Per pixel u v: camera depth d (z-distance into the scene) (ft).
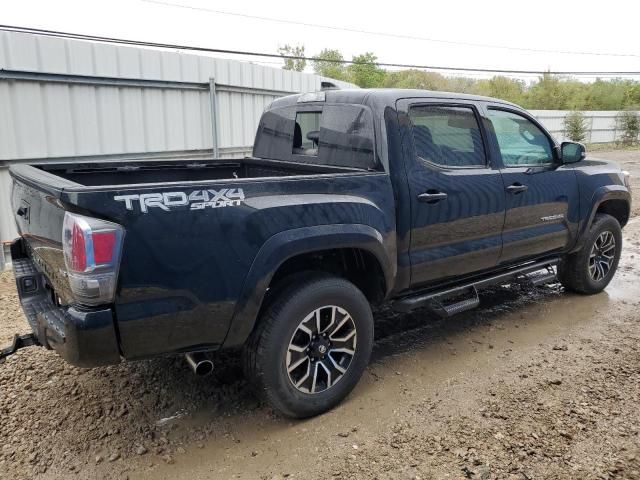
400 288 12.02
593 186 16.65
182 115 28.86
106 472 9.07
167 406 11.10
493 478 8.72
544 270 20.04
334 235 10.06
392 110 11.62
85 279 7.70
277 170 14.55
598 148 106.93
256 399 11.43
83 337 7.88
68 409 10.91
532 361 13.08
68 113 23.97
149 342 8.54
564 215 15.81
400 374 12.48
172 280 8.45
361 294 10.89
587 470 8.89
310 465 9.20
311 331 10.32
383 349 13.92
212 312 8.96
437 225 12.24
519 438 9.80
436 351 13.78
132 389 11.74
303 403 10.36
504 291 18.69
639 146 112.57
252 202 9.21
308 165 13.29
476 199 12.97
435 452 9.45
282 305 9.86
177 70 28.27
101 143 25.43
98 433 10.14
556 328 15.26
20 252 11.61
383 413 10.78
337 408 10.98
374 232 10.75
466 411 10.78
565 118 107.34
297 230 9.66
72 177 12.57
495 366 12.85
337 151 12.48
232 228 8.94
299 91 37.45
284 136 14.69
